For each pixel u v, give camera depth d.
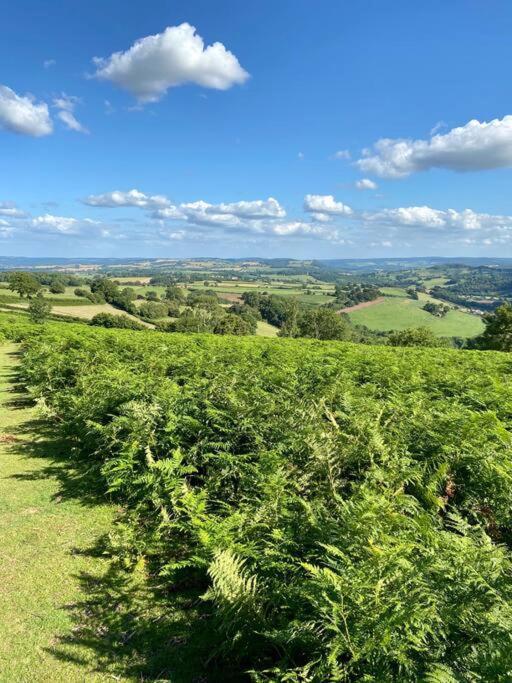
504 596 3.14
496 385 9.93
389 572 3.14
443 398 9.24
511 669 2.37
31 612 4.18
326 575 3.05
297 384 9.43
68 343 16.69
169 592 4.49
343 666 2.79
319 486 5.26
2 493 6.58
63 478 7.09
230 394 7.43
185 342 19.06
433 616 2.77
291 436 6.05
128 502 6.21
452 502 5.31
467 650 2.76
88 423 7.00
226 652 3.51
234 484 5.81
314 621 2.94
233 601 3.33
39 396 11.37
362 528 3.77
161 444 6.27
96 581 4.65
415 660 2.76
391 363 13.00
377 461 5.60
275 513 4.53
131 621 4.08
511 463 5.35
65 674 3.49
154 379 9.47
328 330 78.12
